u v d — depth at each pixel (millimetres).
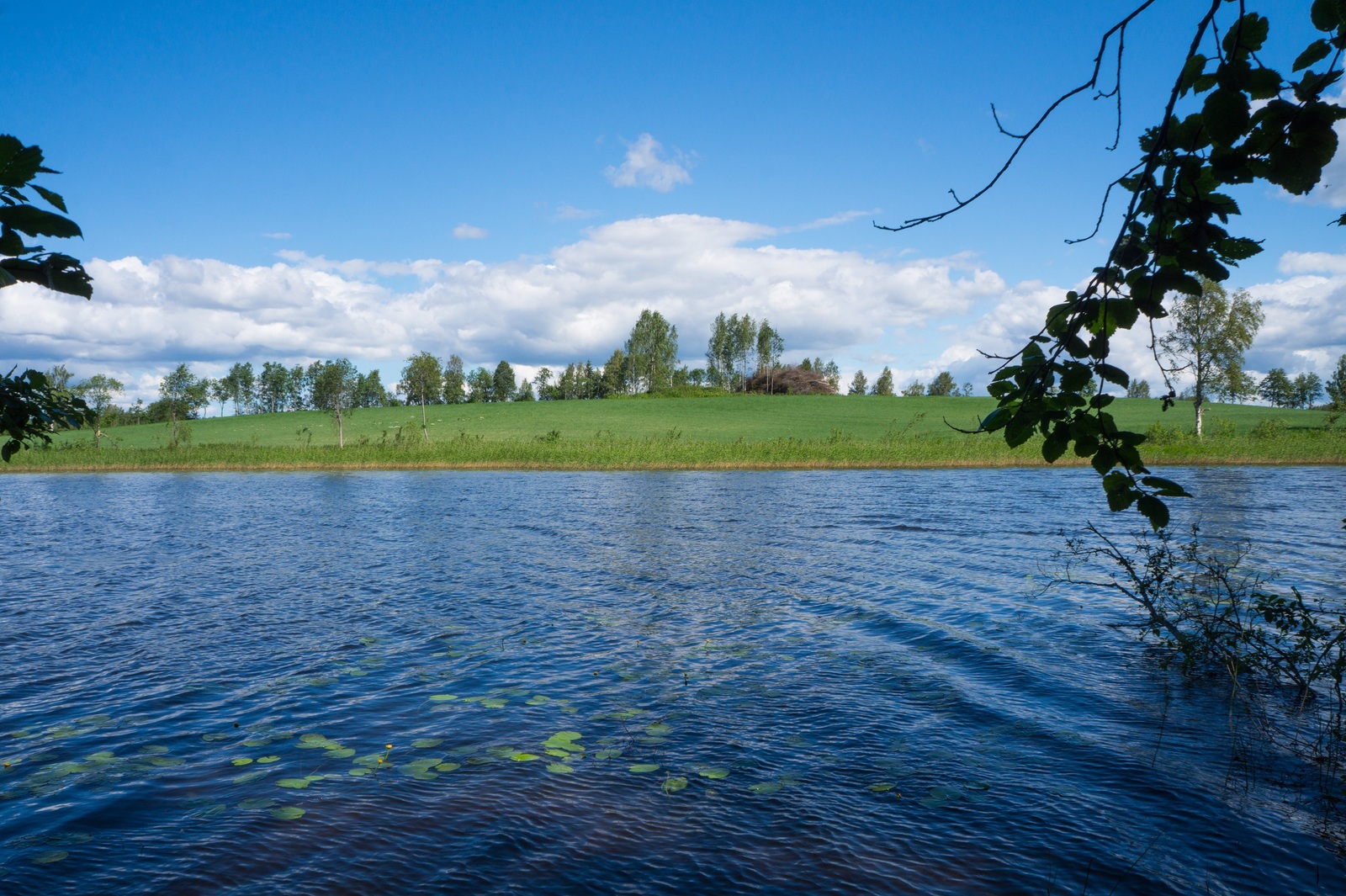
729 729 7266
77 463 59094
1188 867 4965
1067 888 4738
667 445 59656
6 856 5121
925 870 4938
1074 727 7270
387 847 5203
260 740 7094
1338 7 1972
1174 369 2418
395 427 86938
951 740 7016
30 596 13508
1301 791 5977
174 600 13141
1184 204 2221
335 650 10039
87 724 7547
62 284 2088
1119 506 2584
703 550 17953
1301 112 1981
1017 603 12227
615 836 5340
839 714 7637
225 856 5109
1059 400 2543
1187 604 10797
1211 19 2088
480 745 6910
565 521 23969
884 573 14938
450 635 10734
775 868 4953
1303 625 7980
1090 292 2418
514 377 161500
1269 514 22578
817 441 62906
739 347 159875
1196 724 7301
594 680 8766
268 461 58219
